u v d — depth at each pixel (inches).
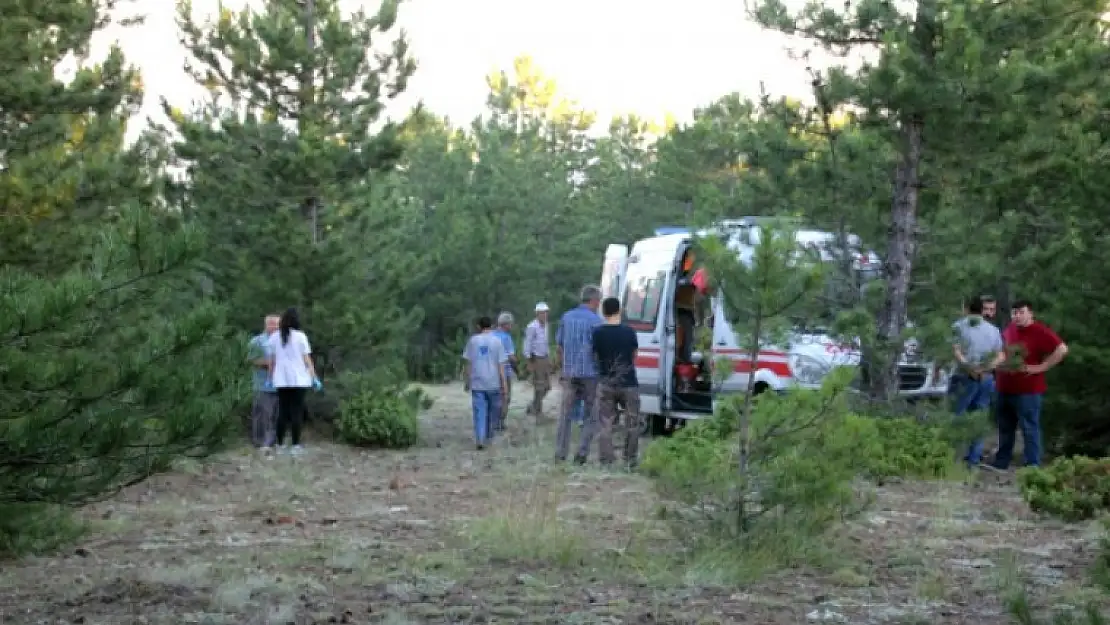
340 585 316.8
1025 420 599.5
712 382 365.4
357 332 795.4
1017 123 605.9
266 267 806.5
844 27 628.1
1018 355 584.4
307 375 679.7
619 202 2458.2
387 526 413.7
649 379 774.5
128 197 577.6
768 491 350.0
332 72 827.4
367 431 728.3
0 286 264.7
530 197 2260.1
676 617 282.7
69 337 270.4
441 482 542.6
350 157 824.3
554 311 2303.2
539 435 796.0
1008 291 803.4
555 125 3034.0
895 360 605.0
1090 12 655.1
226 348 287.6
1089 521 427.8
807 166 632.4
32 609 285.6
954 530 409.4
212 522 422.0
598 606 294.5
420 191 2324.1
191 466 564.7
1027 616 225.9
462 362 1873.8
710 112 1927.9
